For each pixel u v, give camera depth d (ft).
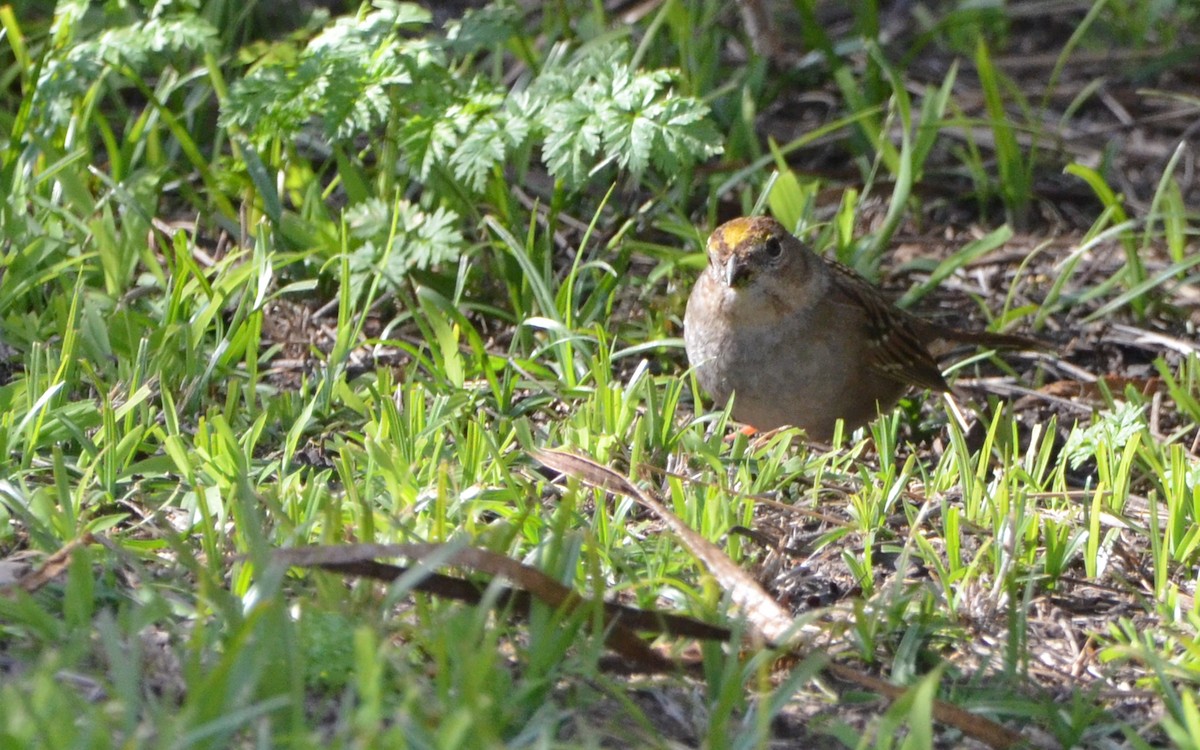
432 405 24.62
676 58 41.09
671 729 16.01
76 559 16.48
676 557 19.75
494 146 28.45
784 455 24.80
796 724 16.56
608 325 30.25
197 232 32.48
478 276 31.68
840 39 47.70
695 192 37.04
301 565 15.87
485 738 13.12
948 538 20.36
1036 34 49.93
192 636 15.55
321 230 30.27
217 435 21.15
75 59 30.17
